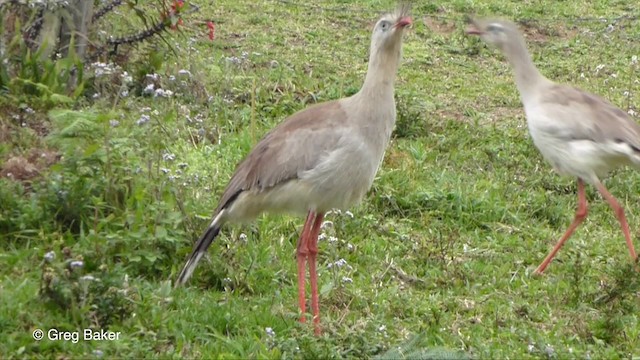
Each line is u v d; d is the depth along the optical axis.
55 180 10.24
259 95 15.13
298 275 9.73
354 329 9.05
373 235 11.82
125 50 14.45
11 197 10.23
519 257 11.83
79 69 12.85
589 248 12.09
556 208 13.14
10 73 12.65
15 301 8.80
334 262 10.57
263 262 10.52
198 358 8.51
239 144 13.12
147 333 8.63
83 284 8.76
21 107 12.10
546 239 12.45
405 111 15.24
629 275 10.46
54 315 8.73
